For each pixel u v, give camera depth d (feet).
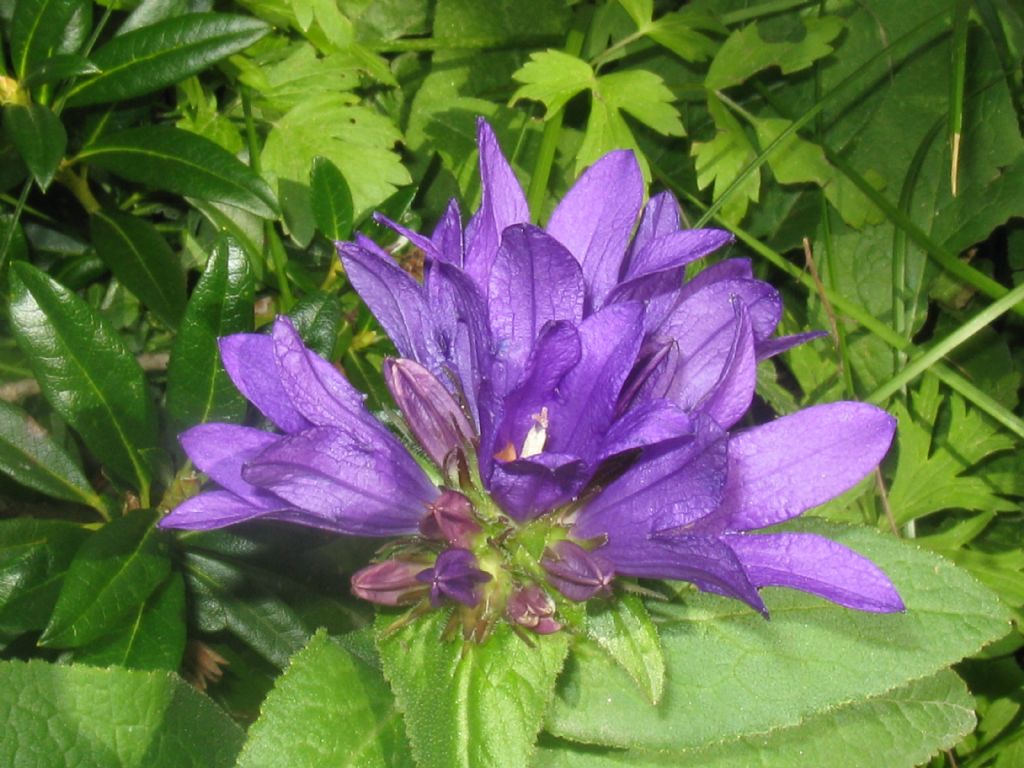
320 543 0.47
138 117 0.55
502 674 0.35
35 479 0.46
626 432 0.30
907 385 0.61
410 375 0.34
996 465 0.60
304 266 0.58
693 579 0.31
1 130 0.50
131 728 0.43
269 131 0.57
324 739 0.37
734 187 0.57
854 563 0.30
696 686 0.43
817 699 0.43
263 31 0.50
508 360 0.32
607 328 0.30
